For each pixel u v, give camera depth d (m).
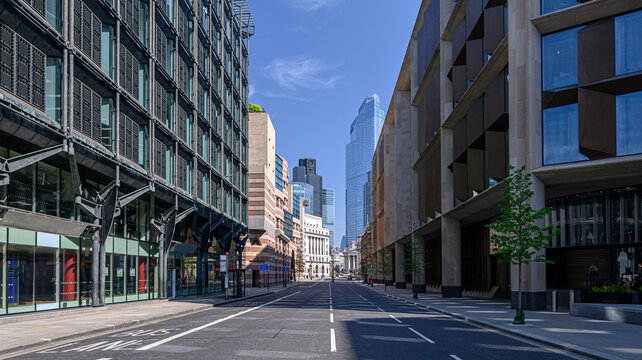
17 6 17.88
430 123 50.62
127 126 28.34
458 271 44.00
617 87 25.14
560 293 28.59
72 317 21.03
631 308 19.56
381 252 104.25
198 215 43.47
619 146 24.91
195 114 40.50
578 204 30.78
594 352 11.98
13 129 18.36
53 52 20.78
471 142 36.72
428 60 53.53
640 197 27.56
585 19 26.36
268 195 85.38
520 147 27.78
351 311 26.14
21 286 20.66
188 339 13.95
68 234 23.94
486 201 35.12
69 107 21.53
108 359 10.52
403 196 74.75
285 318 21.31
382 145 97.88
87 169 24.50
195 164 40.12
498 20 33.28
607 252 29.44
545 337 14.80
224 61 52.97
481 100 35.69
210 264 50.84
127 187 29.59
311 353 11.59
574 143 26.20
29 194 21.42
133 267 31.84
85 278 25.88
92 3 24.27
